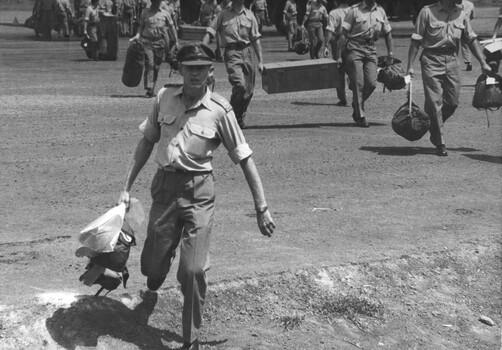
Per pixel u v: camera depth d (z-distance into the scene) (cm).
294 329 720
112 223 620
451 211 1038
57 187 1103
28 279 729
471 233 948
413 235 934
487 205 1073
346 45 1662
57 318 646
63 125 1611
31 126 1593
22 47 3766
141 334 665
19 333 627
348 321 752
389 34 1634
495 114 1862
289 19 3578
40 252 813
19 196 1049
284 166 1277
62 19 4331
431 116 1362
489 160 1356
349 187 1148
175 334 680
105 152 1352
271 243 879
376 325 755
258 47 1594
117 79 2489
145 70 2084
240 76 1576
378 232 938
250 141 1485
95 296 679
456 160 1350
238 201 1054
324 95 2225
